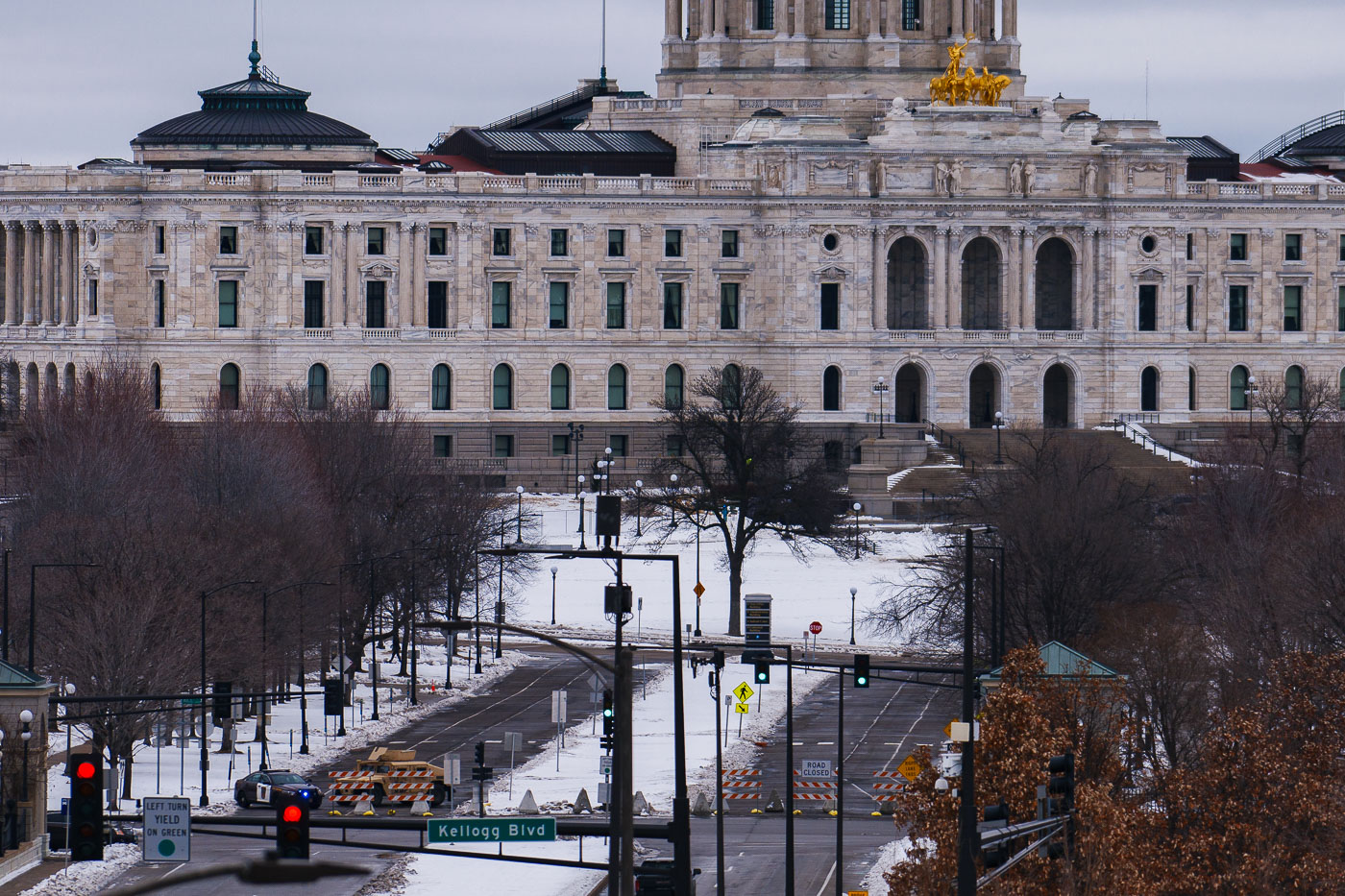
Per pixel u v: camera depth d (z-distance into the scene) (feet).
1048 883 481.87
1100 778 545.85
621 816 408.46
